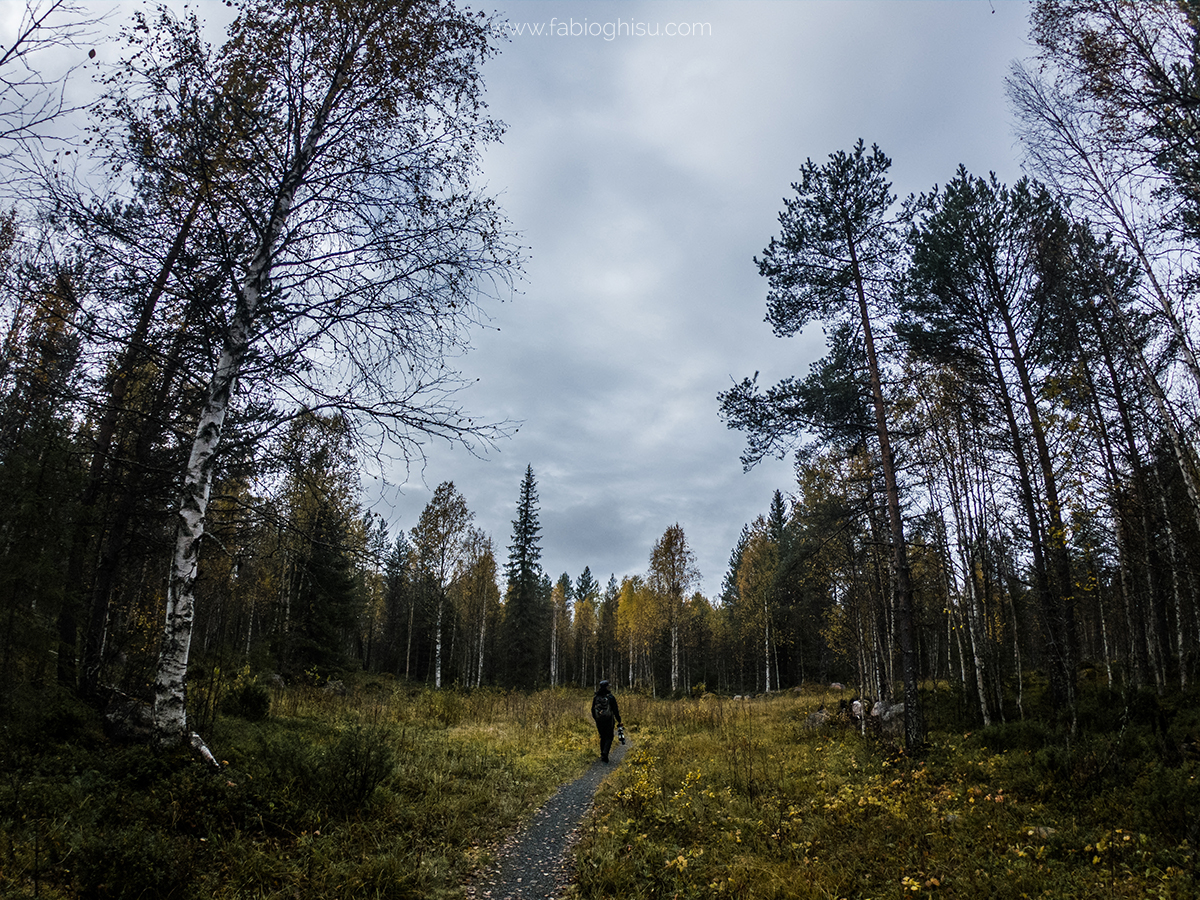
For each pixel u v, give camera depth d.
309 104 7.35
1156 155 7.44
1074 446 10.47
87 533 8.51
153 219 6.99
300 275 7.04
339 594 23.72
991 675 16.27
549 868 5.89
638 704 21.50
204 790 5.42
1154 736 8.24
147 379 8.27
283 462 7.48
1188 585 13.06
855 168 13.27
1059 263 9.93
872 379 13.08
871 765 9.94
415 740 10.92
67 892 3.78
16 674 6.86
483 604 38.97
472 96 7.84
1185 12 7.00
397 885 4.83
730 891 5.10
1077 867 5.22
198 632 21.58
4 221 6.18
